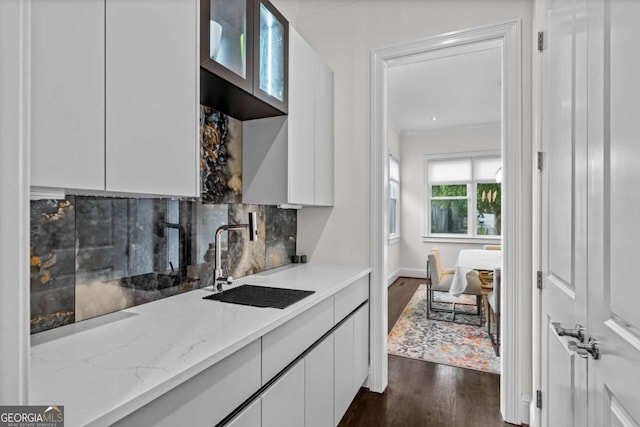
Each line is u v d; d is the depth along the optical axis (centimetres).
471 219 612
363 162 238
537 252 176
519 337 195
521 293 195
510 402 197
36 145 74
